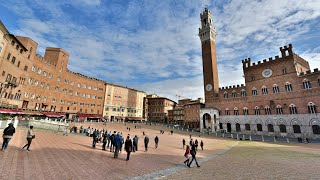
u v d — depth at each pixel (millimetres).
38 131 35469
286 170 15570
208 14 92750
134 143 23500
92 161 16000
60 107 77812
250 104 66375
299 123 53062
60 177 10977
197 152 26859
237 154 25500
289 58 58156
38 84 67375
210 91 81375
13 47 50938
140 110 118438
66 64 83000
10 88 51500
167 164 17438
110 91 103500
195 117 82750
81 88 89500
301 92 53875
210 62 84812
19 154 15367
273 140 49031
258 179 12781
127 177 12289
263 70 64562
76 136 36094
